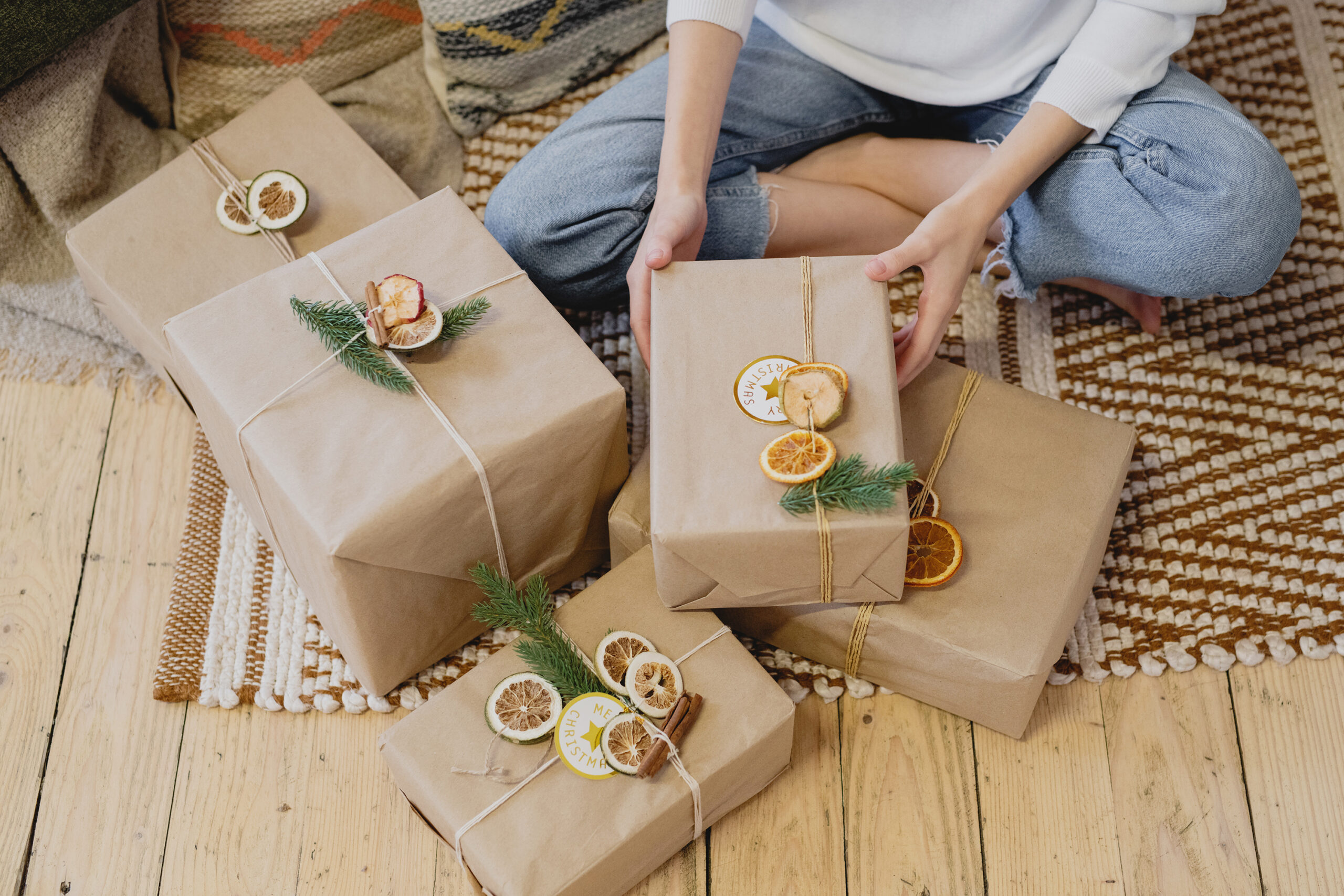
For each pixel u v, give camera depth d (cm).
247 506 117
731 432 96
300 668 119
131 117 144
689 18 110
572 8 146
